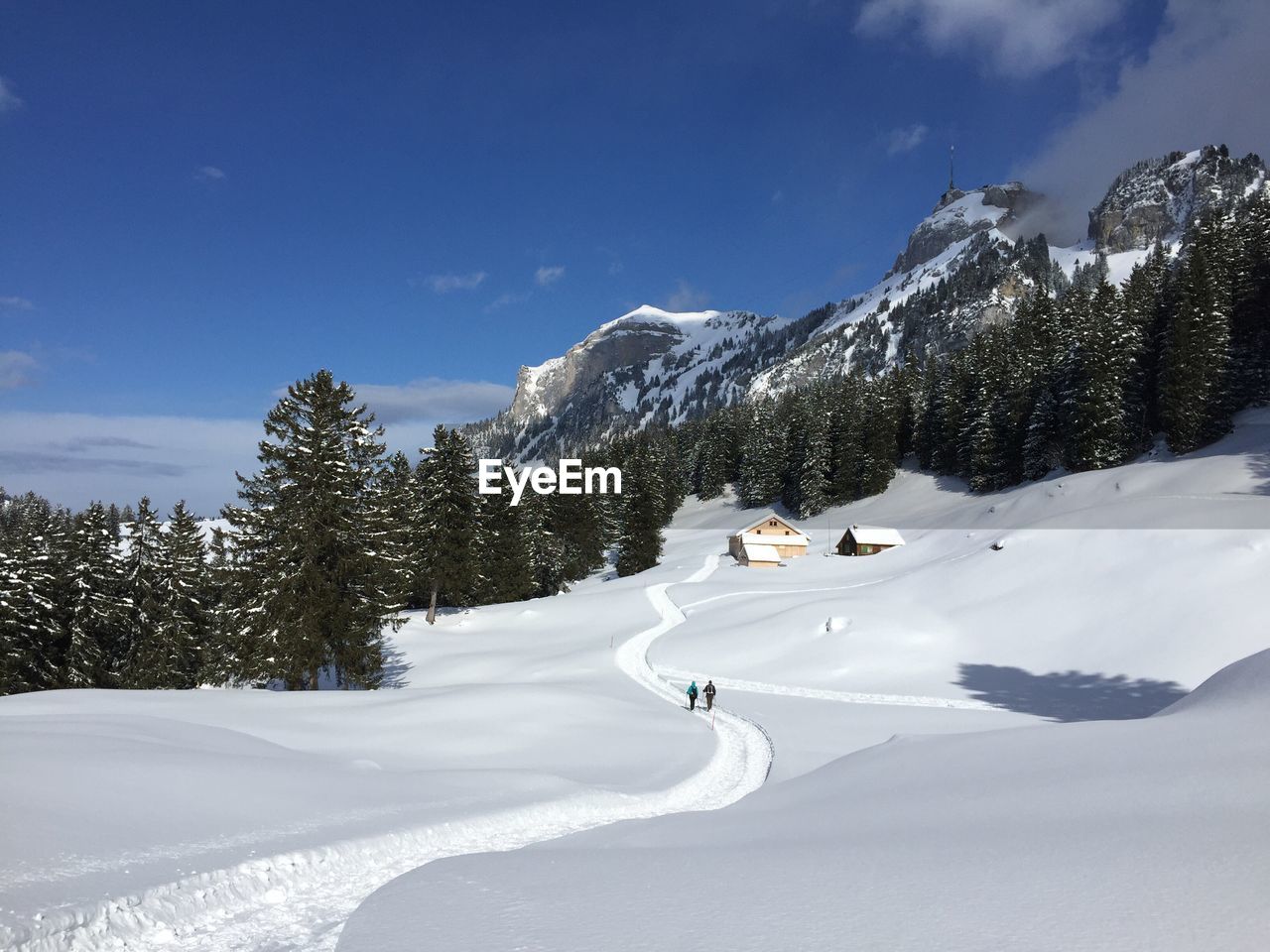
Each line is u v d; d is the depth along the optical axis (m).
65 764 11.93
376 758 17.83
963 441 93.25
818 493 103.31
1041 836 7.29
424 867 9.27
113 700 21.58
